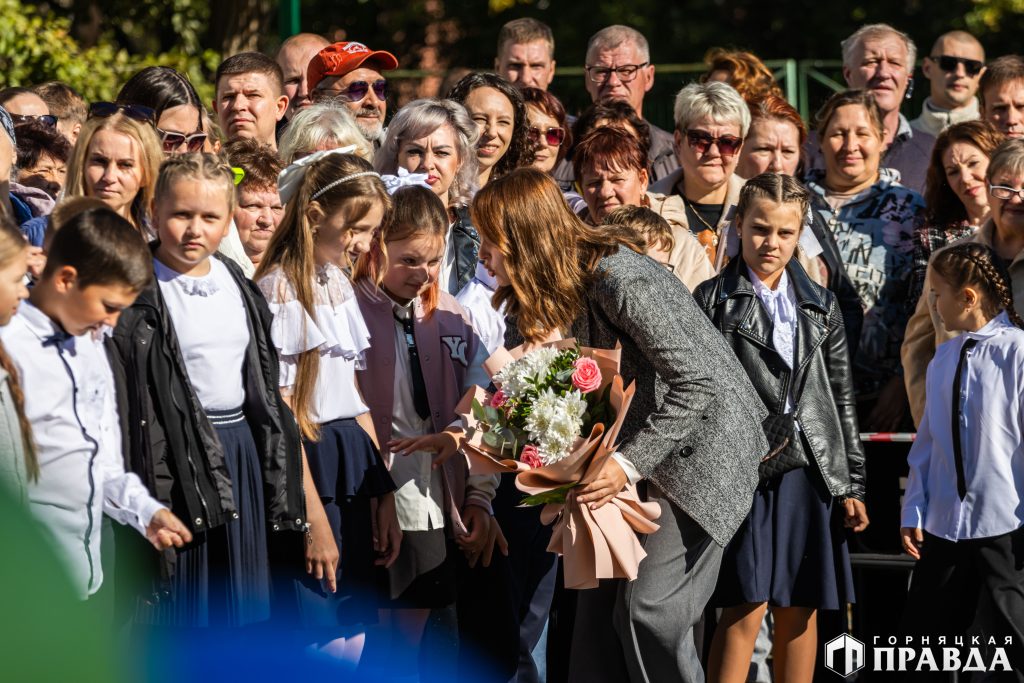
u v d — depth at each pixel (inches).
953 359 350.9
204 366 266.7
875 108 459.2
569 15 1307.8
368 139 418.6
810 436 348.8
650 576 299.0
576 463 284.0
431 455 322.0
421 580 315.3
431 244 315.9
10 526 175.8
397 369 318.7
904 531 355.9
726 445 294.8
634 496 294.4
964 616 348.8
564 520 295.0
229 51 941.8
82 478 245.9
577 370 288.2
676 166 532.4
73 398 245.6
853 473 360.2
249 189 357.1
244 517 269.6
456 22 1294.3
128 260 241.9
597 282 294.7
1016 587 337.7
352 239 294.8
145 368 257.4
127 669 252.7
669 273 302.2
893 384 418.6
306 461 290.0
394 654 328.8
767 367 351.3
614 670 308.7
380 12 1296.8
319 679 291.6
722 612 350.3
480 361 331.6
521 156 442.9
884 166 547.2
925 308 388.5
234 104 453.7
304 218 292.7
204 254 266.8
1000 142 429.7
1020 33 1221.1
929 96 593.9
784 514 346.9
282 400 278.7
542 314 296.5
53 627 172.4
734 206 438.9
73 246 240.2
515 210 295.7
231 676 271.3
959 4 1288.1
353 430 298.4
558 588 369.4
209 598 264.7
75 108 461.4
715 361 293.7
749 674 407.2
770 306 358.9
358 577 295.4
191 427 258.5
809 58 1343.5
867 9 1327.5
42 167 388.2
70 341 247.8
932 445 355.6
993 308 348.5
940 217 438.0
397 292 320.2
